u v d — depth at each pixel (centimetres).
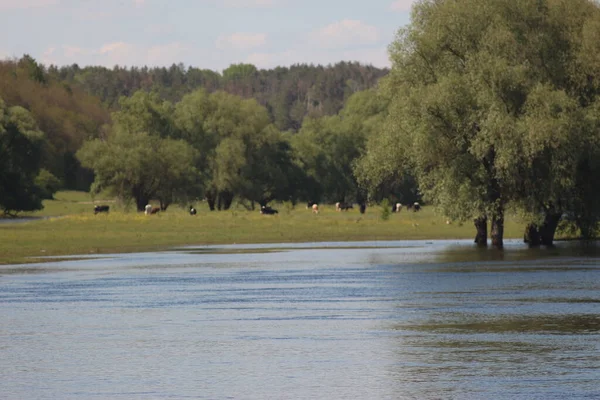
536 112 13512
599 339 5878
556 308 7412
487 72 13825
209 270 11375
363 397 4375
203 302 8106
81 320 7038
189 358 5416
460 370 4956
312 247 16062
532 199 14275
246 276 10525
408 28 14975
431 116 14038
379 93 15438
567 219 15938
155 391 4553
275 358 5388
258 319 6994
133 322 6906
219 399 4375
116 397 4431
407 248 15562
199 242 17362
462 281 9750
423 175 15238
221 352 5600
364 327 6519
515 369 4956
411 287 9181
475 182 14375
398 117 14675
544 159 14038
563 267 11431
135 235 18312
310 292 8806
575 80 14162
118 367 5166
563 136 13275
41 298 8519
